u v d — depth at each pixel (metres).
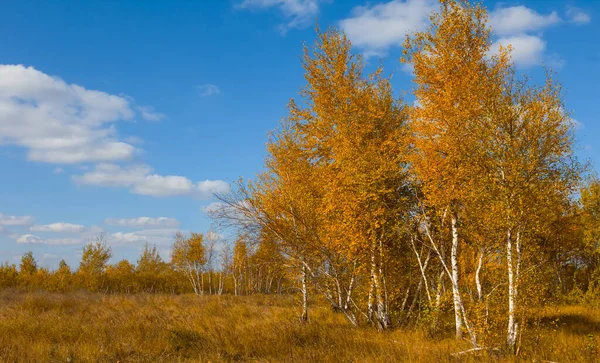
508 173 10.30
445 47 12.13
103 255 36.12
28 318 13.15
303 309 14.94
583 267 23.73
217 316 16.05
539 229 10.37
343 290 14.22
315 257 13.59
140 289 37.12
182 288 41.56
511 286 9.96
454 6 12.18
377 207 12.97
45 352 9.17
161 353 9.77
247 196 13.14
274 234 13.45
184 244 39.59
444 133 11.45
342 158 13.91
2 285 31.30
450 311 13.30
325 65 16.47
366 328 13.02
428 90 12.31
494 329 9.99
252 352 10.12
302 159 16.14
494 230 10.80
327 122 15.94
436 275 14.23
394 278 13.65
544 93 10.39
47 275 33.88
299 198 14.00
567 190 10.50
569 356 9.32
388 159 13.44
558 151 10.28
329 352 9.60
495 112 10.53
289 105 16.91
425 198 12.73
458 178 11.08
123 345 10.11
